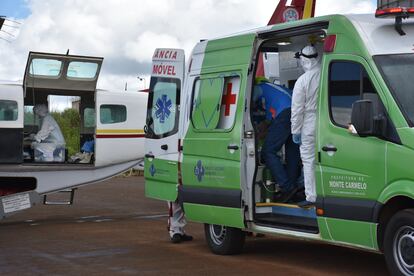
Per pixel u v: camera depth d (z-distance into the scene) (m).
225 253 9.53
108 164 14.22
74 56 13.95
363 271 8.24
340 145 7.34
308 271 8.30
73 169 13.87
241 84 9.05
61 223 13.70
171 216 10.80
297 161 8.98
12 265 8.98
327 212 7.49
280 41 9.34
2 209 12.79
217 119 9.41
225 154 9.13
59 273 8.41
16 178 13.52
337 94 7.51
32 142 14.21
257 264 8.84
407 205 6.97
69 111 15.05
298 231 8.13
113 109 14.29
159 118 11.02
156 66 11.29
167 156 10.71
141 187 23.30
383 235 6.97
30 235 11.91
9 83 13.53
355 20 7.52
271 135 8.95
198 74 9.98
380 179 6.86
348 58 7.42
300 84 8.20
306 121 8.19
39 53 13.55
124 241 11.07
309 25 8.14
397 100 6.83
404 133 6.64
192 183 9.82
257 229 8.82
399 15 7.21
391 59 7.12
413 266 6.61
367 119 6.75
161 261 9.16
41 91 14.55
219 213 9.23
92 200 18.67
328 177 7.49
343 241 7.39
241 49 9.18
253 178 8.89
